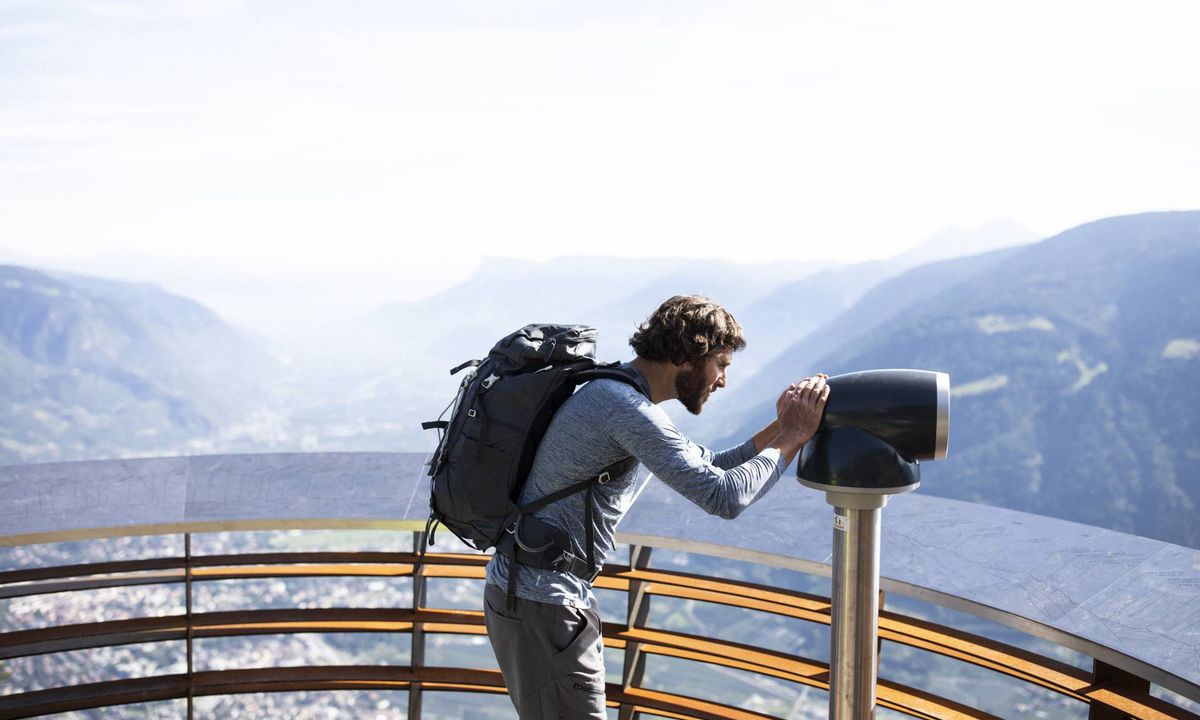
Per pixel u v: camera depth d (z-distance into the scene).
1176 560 2.12
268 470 3.20
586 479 1.75
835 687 1.46
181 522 2.61
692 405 1.88
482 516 1.78
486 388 1.81
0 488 2.98
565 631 1.75
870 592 1.43
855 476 1.38
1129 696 1.79
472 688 2.70
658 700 2.51
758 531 2.45
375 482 3.04
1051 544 2.25
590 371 1.77
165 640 2.62
